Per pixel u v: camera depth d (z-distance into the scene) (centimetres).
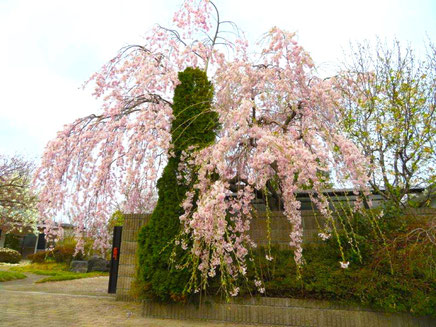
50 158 486
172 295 429
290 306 415
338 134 456
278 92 478
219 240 368
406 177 623
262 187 407
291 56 464
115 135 517
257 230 524
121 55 585
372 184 617
